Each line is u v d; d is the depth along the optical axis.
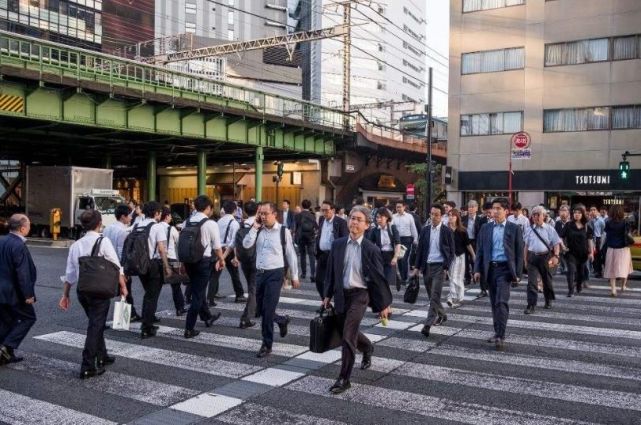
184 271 8.48
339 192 44.69
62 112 23.03
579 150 30.94
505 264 7.60
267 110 33.81
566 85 31.28
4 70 20.09
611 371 6.46
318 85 98.38
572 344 7.73
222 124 30.69
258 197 33.56
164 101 26.22
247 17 94.75
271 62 70.75
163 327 8.75
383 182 48.78
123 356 7.06
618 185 29.97
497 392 5.71
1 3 52.25
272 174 45.41
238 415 5.09
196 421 4.96
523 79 32.38
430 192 27.75
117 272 6.31
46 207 30.28
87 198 28.58
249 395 5.62
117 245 8.69
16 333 6.73
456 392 5.70
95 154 38.75
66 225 29.27
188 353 7.21
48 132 26.16
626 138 29.86
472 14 33.84
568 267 11.95
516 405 5.34
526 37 32.31
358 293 5.91
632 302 11.22
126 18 66.25
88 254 6.29
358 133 39.56
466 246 10.83
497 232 7.71
